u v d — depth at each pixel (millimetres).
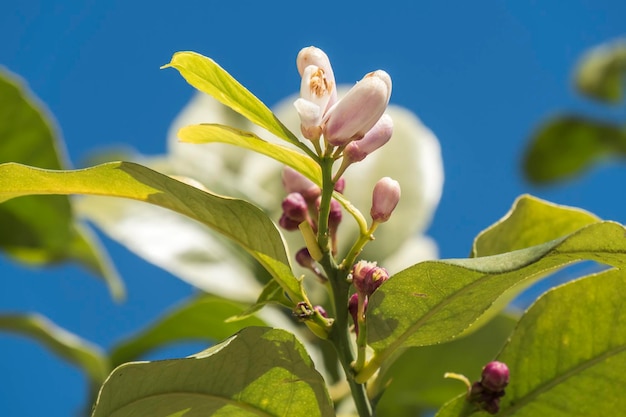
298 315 486
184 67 481
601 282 494
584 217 535
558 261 463
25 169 486
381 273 483
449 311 475
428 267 464
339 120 479
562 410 493
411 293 471
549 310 497
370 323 479
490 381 482
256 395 480
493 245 536
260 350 474
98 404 461
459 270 462
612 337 492
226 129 494
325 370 610
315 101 485
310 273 626
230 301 615
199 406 480
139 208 630
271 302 490
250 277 619
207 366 472
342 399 598
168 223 626
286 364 477
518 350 496
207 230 628
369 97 478
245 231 490
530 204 534
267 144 497
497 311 553
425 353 613
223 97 483
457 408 489
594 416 491
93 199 635
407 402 616
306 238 490
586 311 495
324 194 487
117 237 620
